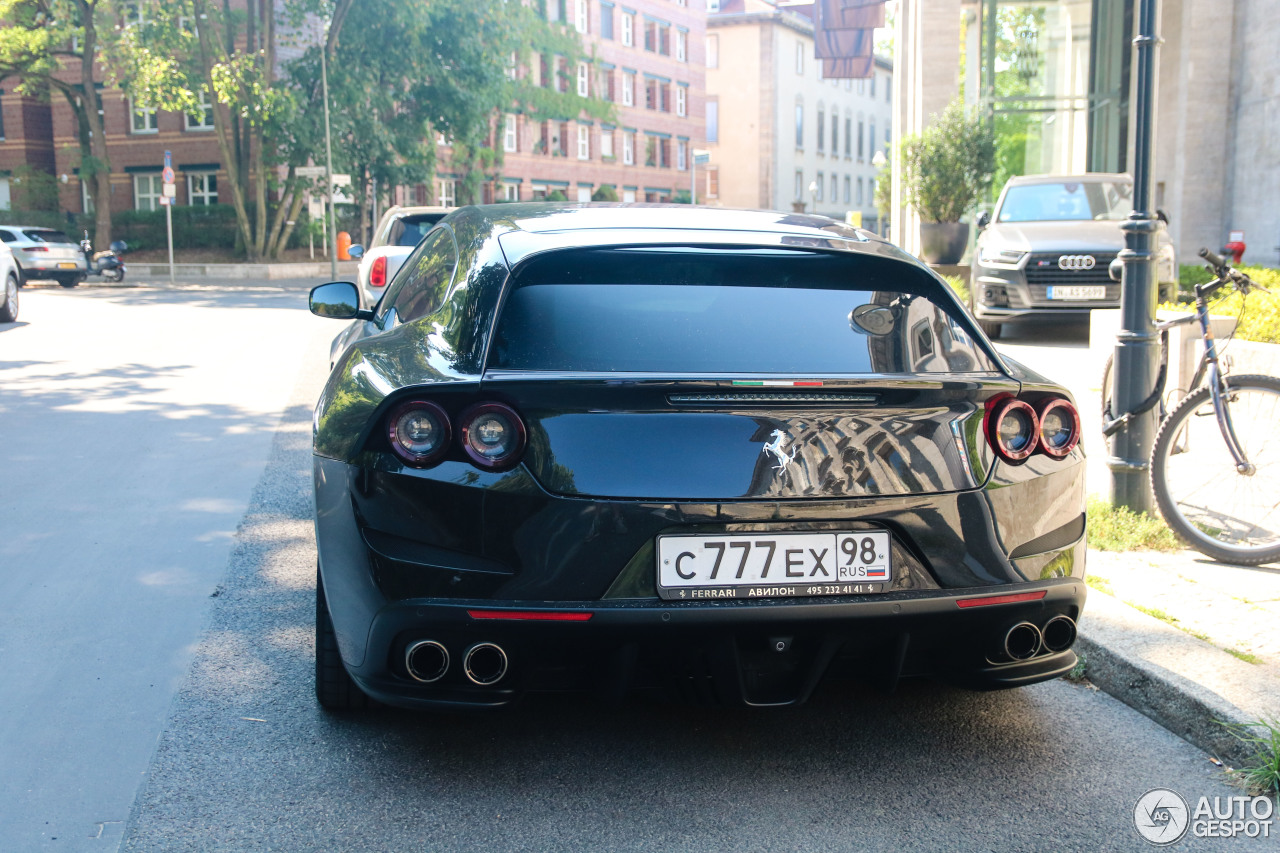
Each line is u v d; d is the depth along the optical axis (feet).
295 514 19.43
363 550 9.25
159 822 9.22
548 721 11.32
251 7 120.16
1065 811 9.48
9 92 151.23
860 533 9.25
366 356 10.84
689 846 8.89
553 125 188.75
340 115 116.98
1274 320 26.63
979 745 10.77
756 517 9.04
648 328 9.91
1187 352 24.72
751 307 10.32
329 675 11.07
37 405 30.73
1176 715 11.05
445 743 10.78
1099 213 45.01
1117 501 17.22
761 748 10.71
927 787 9.91
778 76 239.91
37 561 16.63
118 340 47.57
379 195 129.29
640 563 8.95
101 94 144.25
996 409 9.76
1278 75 71.82
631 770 10.21
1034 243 41.42
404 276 14.55
